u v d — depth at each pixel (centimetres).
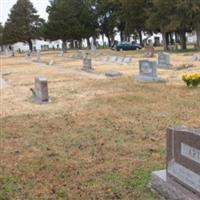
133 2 6044
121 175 660
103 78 2219
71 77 2384
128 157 753
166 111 1173
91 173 679
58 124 1064
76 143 866
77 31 8762
